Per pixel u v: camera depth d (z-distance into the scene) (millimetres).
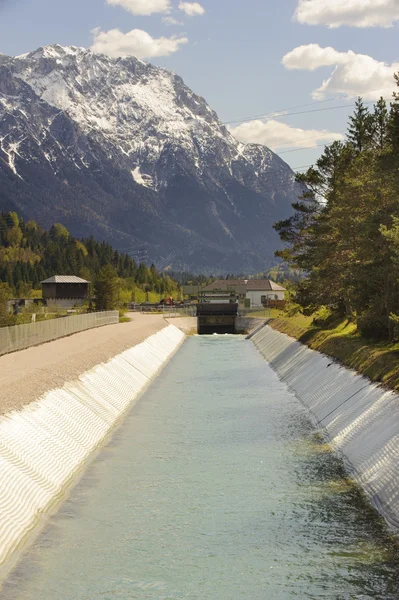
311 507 24250
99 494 25984
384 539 21188
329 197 72188
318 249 69875
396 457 25328
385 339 50125
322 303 73188
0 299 83875
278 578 18609
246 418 40719
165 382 58094
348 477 27844
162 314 147375
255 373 63344
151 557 20047
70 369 44594
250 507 24359
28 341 59781
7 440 26141
